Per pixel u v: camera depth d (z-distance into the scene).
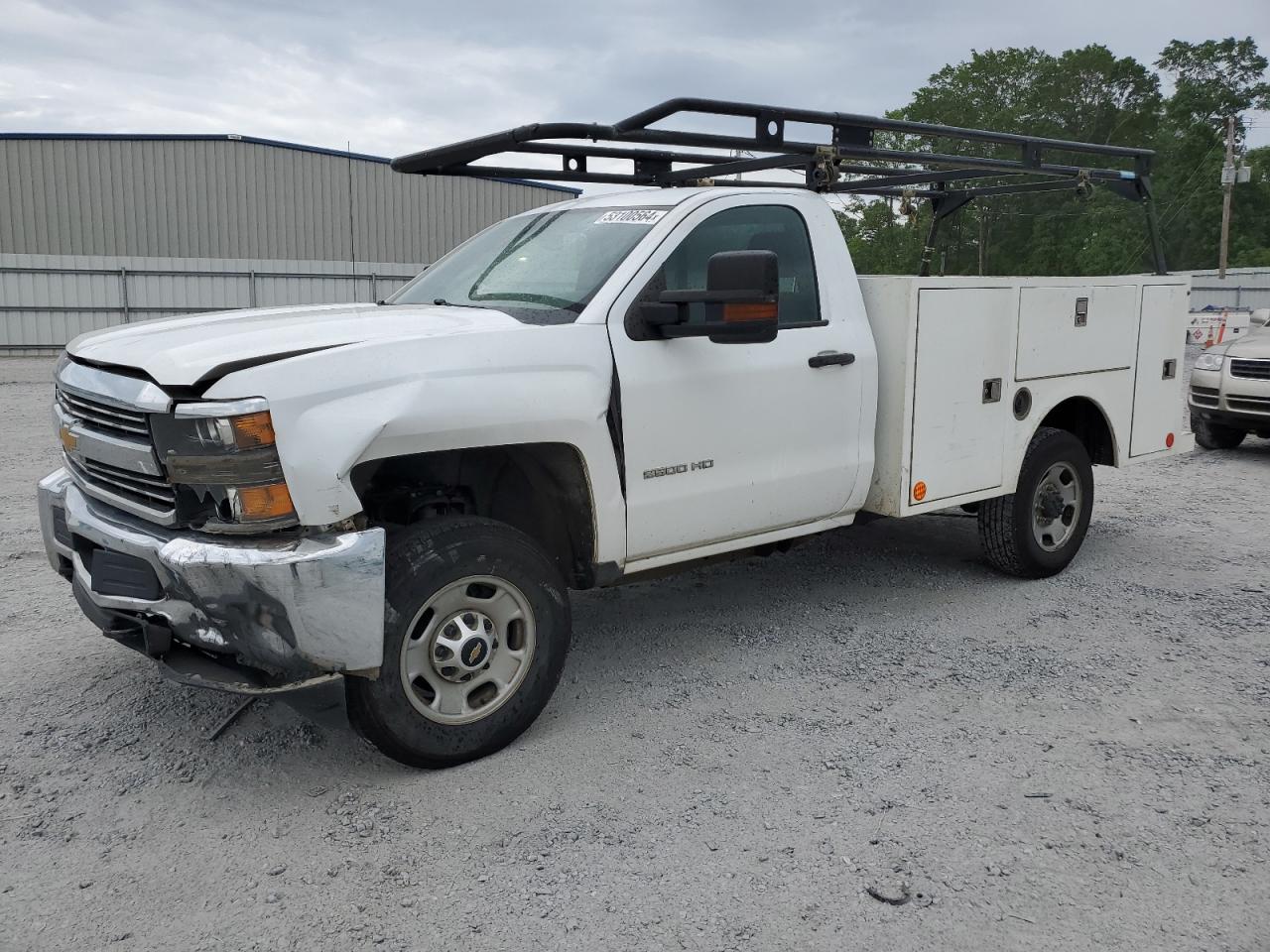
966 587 5.89
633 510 4.14
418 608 3.50
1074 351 5.86
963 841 3.21
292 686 3.30
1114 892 2.95
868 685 4.46
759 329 3.79
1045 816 3.36
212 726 4.05
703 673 4.62
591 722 4.11
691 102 4.48
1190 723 4.07
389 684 3.47
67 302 29.30
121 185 33.59
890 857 3.12
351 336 3.52
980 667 4.66
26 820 3.37
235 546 3.22
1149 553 6.66
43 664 4.68
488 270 4.66
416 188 35.91
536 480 4.09
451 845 3.22
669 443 4.22
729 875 3.04
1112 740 3.92
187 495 3.34
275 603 3.19
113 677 4.53
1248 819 3.34
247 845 3.22
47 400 15.88
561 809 3.42
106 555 3.57
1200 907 2.87
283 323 3.74
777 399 4.58
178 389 3.22
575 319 4.01
